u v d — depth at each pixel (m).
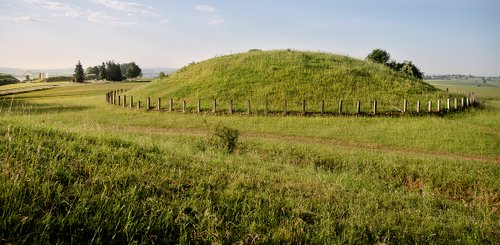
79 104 42.81
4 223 3.09
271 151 16.78
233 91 40.00
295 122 28.39
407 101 37.88
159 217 3.89
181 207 4.39
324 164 14.76
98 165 5.59
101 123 26.70
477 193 11.84
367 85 42.00
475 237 4.88
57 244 3.09
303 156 16.05
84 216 3.60
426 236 4.79
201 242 3.75
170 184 5.33
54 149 5.81
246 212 4.59
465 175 13.01
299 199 5.66
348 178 9.87
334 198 6.28
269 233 3.99
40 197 3.81
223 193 5.33
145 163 6.46
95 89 81.19
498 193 11.48
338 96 38.28
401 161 15.14
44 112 32.72
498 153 18.81
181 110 34.69
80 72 141.00
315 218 4.88
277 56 51.59
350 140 22.06
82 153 6.15
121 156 6.65
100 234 3.45
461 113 35.47
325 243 3.90
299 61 48.59
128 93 51.62
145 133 22.02
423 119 29.86
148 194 4.68
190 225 4.07
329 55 56.34
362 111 33.47
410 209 6.68
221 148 14.50
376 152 18.03
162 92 43.75
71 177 4.62
